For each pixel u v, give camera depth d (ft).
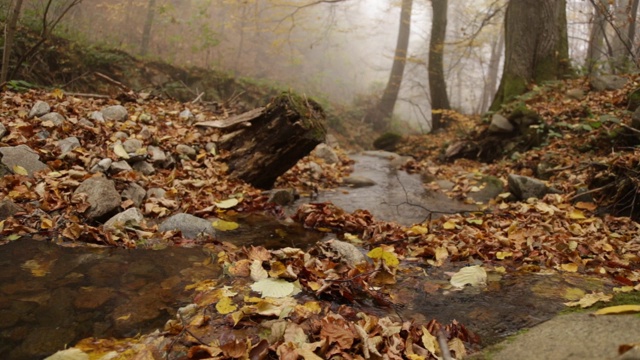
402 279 8.05
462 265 8.91
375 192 17.72
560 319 5.57
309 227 11.71
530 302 6.83
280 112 14.35
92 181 10.14
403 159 27.07
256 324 5.78
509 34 29.89
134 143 13.65
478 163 25.17
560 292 7.20
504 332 5.92
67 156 11.78
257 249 8.34
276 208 13.04
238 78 40.09
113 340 5.30
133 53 35.58
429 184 19.56
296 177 17.78
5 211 8.90
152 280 7.15
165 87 31.81
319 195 16.57
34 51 23.61
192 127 16.90
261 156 14.62
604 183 13.93
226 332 5.56
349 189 18.20
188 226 9.77
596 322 4.97
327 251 8.60
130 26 44.55
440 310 6.71
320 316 6.15
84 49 27.89
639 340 4.07
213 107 23.27
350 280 6.98
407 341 5.44
